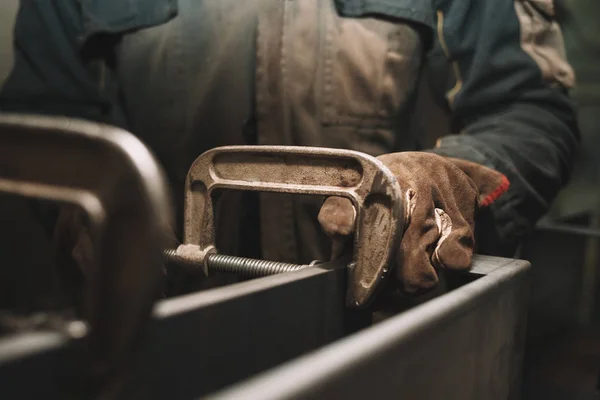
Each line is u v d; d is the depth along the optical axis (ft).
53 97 3.67
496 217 3.03
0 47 4.40
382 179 1.90
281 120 3.37
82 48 3.66
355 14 3.36
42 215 3.38
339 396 0.95
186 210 2.47
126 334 0.94
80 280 2.44
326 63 3.34
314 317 1.89
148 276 0.89
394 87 3.43
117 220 0.93
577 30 4.83
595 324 4.97
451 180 2.37
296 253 3.45
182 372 1.39
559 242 4.91
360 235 1.98
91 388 1.00
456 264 2.07
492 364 1.89
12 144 1.05
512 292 2.07
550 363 4.07
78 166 0.98
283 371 0.91
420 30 3.53
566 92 3.71
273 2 3.32
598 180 5.56
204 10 3.43
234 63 3.39
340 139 3.40
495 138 3.23
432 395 1.37
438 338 1.36
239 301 1.55
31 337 1.06
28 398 1.03
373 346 1.08
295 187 2.12
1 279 3.77
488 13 3.56
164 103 3.55
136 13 3.54
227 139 3.50
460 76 3.71
